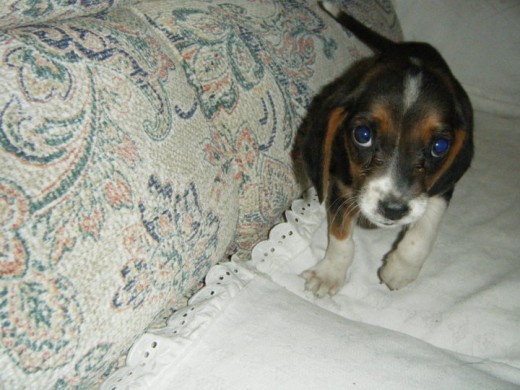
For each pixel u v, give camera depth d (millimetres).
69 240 177
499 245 340
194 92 258
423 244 310
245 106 286
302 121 326
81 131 190
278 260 322
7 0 201
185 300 271
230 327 225
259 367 203
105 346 191
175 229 220
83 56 205
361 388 195
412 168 282
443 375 204
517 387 206
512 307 290
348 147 303
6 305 159
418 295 311
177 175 224
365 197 286
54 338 170
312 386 195
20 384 162
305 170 312
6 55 183
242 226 305
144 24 253
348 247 322
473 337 279
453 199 386
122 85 212
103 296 187
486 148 445
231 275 261
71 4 223
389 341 221
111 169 196
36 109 180
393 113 278
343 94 303
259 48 305
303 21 353
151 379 207
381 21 449
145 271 204
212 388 199
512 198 382
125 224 197
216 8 299
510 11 471
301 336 217
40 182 173
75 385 183
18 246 163
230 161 277
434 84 287
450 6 490
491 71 490
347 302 313
